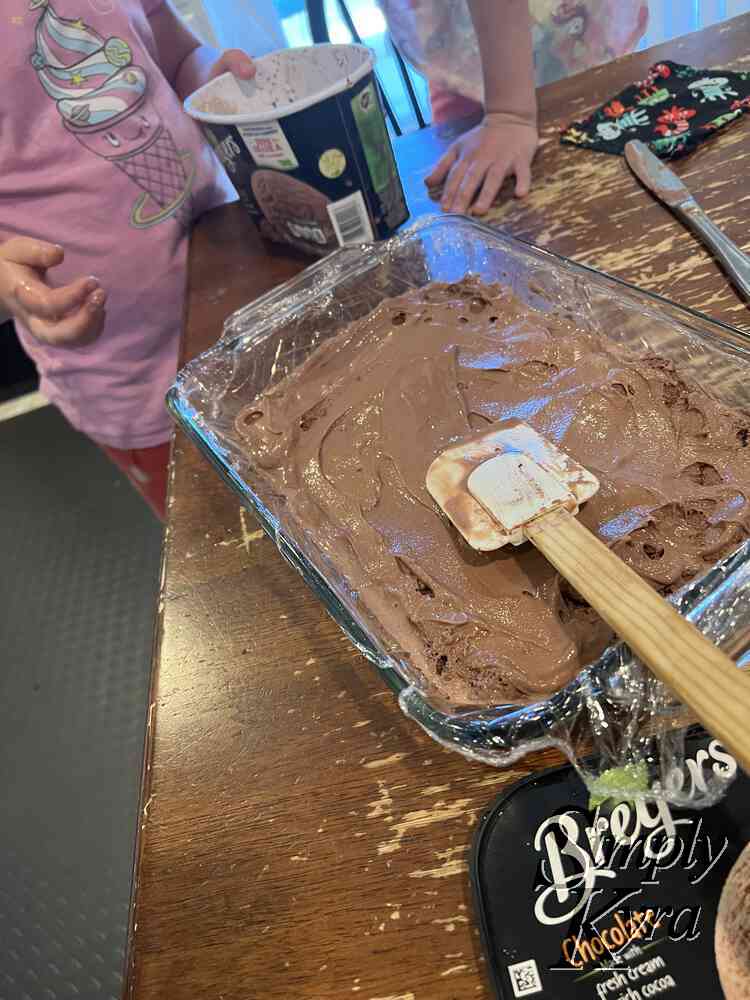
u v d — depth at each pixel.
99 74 1.19
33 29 1.12
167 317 1.35
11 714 1.72
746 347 0.64
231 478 0.72
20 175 1.22
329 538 0.67
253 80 1.05
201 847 0.56
